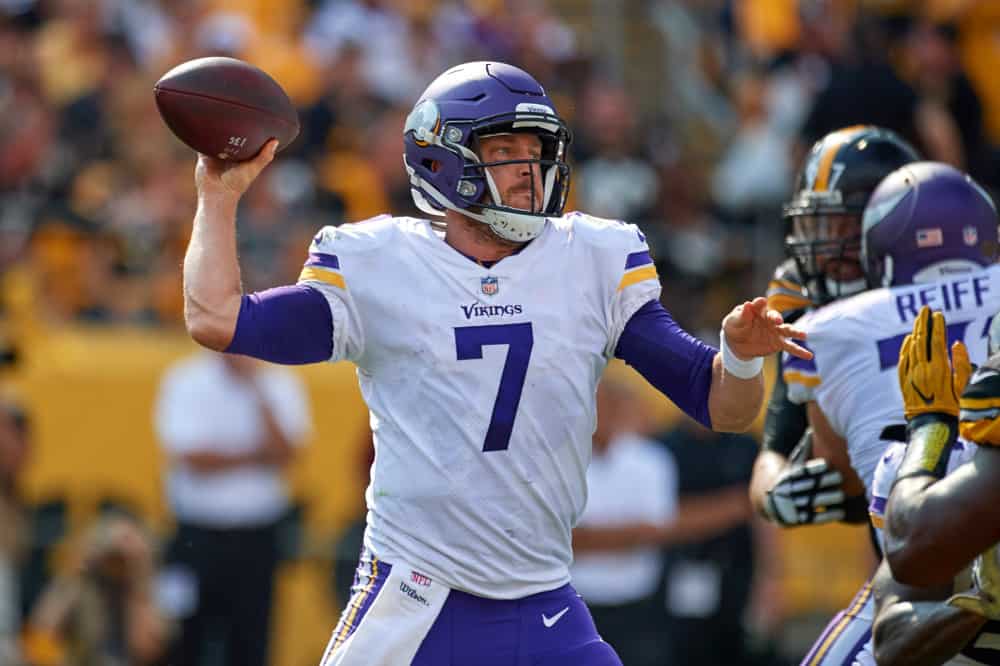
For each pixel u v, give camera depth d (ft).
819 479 53.98
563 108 136.26
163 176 111.75
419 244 46.26
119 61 124.57
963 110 124.36
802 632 103.50
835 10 135.54
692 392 45.98
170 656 94.07
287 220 107.65
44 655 89.97
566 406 46.39
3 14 126.41
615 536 91.35
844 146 55.42
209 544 93.81
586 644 47.11
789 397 53.83
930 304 51.03
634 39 158.40
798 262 56.34
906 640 45.88
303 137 118.83
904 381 44.98
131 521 94.12
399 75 131.23
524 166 46.09
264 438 94.17
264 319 44.32
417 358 45.80
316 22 134.82
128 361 100.27
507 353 45.80
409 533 46.34
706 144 152.15
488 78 46.24
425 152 46.29
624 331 47.16
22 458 93.45
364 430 98.12
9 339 99.04
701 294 111.24
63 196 111.75
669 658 95.96
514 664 46.39
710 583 97.86
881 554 51.98
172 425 94.07
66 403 98.94
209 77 43.91
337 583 98.78
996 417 41.11
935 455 43.73
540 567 46.85
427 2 139.54
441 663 46.14
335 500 99.40
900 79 103.96
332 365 101.09
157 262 106.22
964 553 41.63
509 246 46.78
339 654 46.75
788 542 103.50
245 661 94.63
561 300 46.42
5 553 92.58
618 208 119.44
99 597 90.12
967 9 141.69
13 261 102.32
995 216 52.65
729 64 157.07
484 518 45.88
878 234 51.98
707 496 96.37
